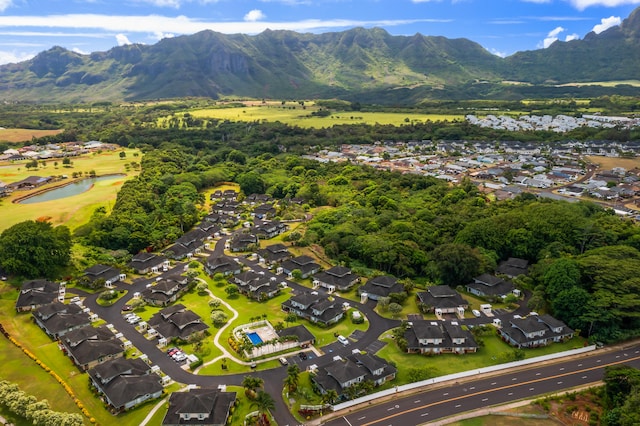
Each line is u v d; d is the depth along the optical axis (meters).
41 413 83.50
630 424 82.00
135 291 145.00
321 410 91.06
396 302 137.50
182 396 90.38
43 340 114.31
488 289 142.88
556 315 128.12
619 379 95.00
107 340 110.69
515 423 89.25
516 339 115.94
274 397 95.12
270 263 168.25
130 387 92.12
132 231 187.25
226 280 155.00
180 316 120.38
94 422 86.38
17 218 197.38
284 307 134.50
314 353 112.12
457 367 107.38
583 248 161.25
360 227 194.62
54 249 152.75
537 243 166.62
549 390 99.19
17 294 135.62
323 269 164.00
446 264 150.00
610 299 119.94
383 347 115.56
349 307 136.88
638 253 141.50
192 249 180.12
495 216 185.75
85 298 139.38
